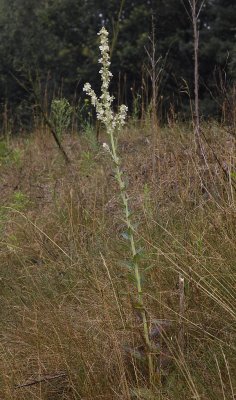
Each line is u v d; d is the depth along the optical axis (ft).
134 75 55.42
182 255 10.48
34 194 18.15
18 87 65.36
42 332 10.25
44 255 13.99
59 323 10.27
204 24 57.52
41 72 60.39
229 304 9.12
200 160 14.24
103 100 8.82
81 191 16.43
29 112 35.70
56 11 65.62
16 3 71.26
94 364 9.18
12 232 15.49
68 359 9.39
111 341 9.29
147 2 59.67
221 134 15.30
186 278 9.53
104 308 9.64
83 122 18.39
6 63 67.72
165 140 17.54
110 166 17.24
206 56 51.47
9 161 21.91
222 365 8.23
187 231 11.46
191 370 8.37
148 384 8.42
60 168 19.84
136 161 17.67
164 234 12.24
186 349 8.94
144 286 10.42
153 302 10.03
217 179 13.29
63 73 63.62
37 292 12.19
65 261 13.11
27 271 12.66
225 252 10.30
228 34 53.57
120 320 9.68
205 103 42.06
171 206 13.32
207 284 9.01
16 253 13.69
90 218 14.89
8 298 12.48
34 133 25.75
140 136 20.98
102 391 8.63
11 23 71.15
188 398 7.75
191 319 9.45
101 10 63.46
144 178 16.22
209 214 11.65
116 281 10.99
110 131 8.84
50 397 9.12
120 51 55.83
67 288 11.87
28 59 66.08
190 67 53.06
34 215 16.38
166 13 56.29
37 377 9.50
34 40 67.00
